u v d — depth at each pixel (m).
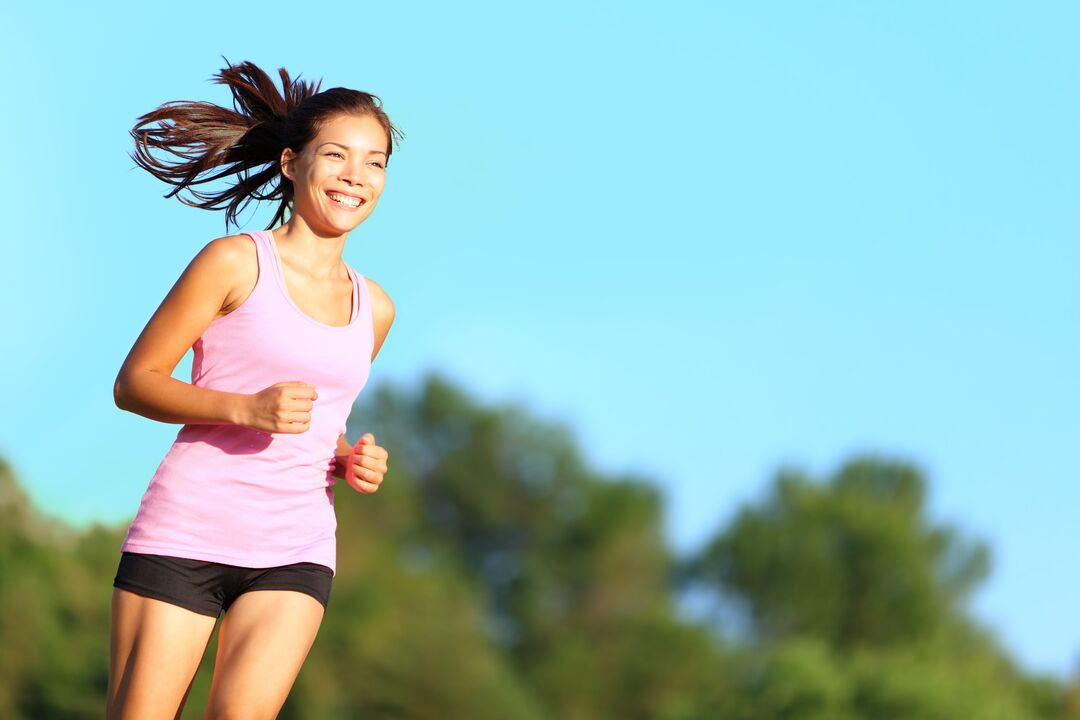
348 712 59.75
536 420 81.31
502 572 78.88
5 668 50.44
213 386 8.27
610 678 73.75
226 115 9.50
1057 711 73.19
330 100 8.62
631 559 77.69
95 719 50.84
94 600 52.31
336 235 8.63
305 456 8.33
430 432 81.44
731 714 65.69
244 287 8.24
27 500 53.22
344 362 8.41
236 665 7.90
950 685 64.19
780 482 78.00
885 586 75.19
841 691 63.66
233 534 8.09
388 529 71.31
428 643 62.03
